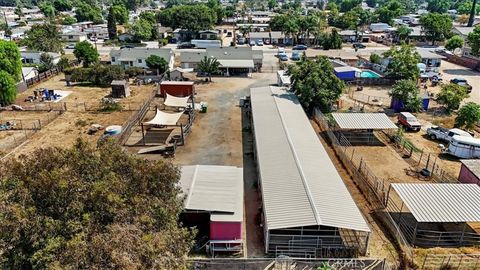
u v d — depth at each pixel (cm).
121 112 5231
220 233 2475
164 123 4197
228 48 8300
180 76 6812
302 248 2452
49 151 1945
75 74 6581
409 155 3919
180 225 2106
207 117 5103
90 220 1641
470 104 4566
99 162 1923
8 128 4600
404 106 5278
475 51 8338
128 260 1476
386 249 2503
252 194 3186
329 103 5006
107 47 10675
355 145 4181
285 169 3008
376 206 2997
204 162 3784
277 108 4459
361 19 15162
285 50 10338
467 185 2866
